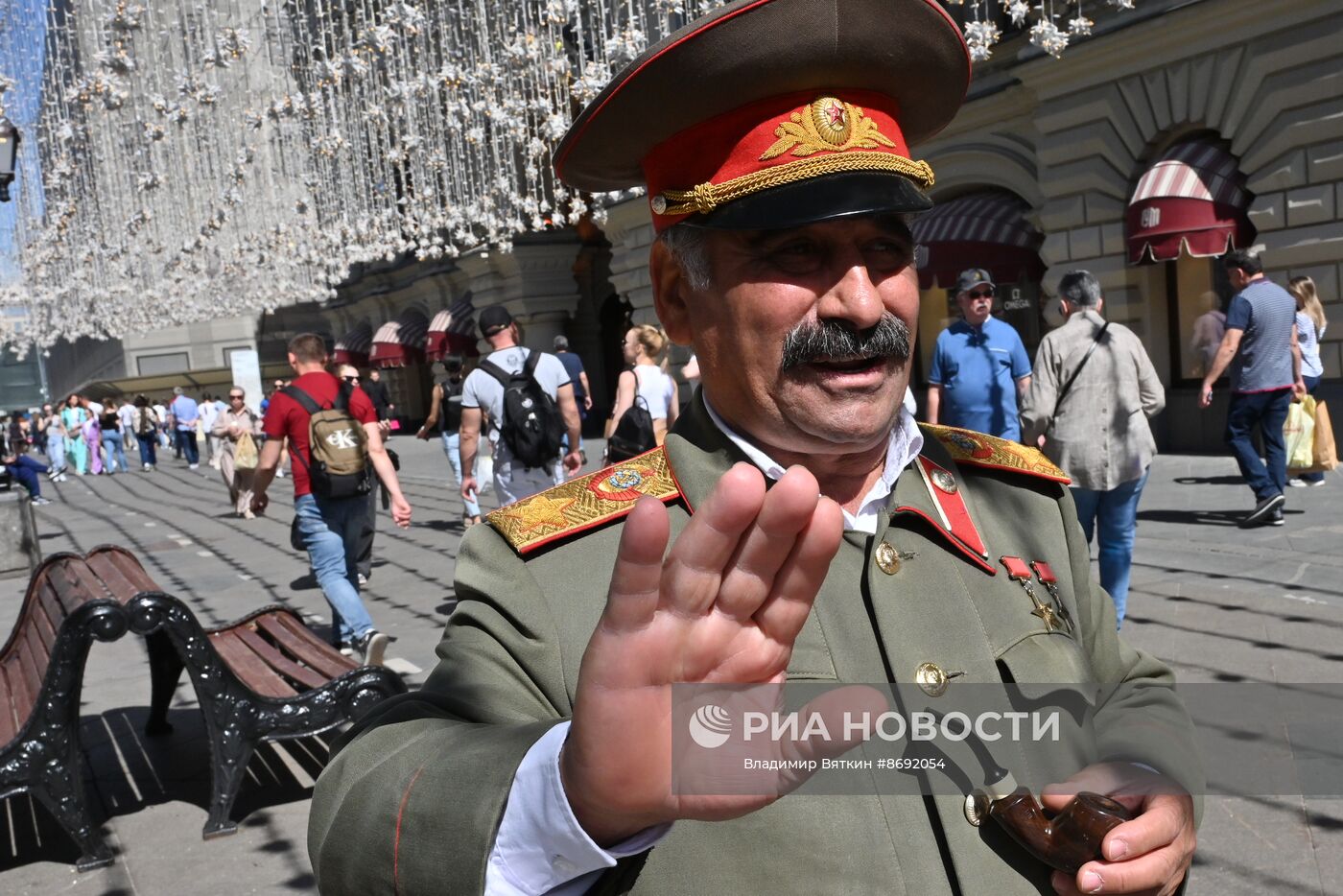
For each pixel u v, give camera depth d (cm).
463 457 585
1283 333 692
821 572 67
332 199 1363
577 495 122
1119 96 1094
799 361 109
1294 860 272
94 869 339
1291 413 814
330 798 94
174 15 772
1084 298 461
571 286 2275
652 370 696
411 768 88
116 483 2202
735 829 98
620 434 654
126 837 362
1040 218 1195
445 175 1108
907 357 114
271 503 1470
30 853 355
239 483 1302
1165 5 1023
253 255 1633
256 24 824
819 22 108
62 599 397
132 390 4359
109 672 567
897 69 115
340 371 966
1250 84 984
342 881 87
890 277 112
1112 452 452
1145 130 1077
